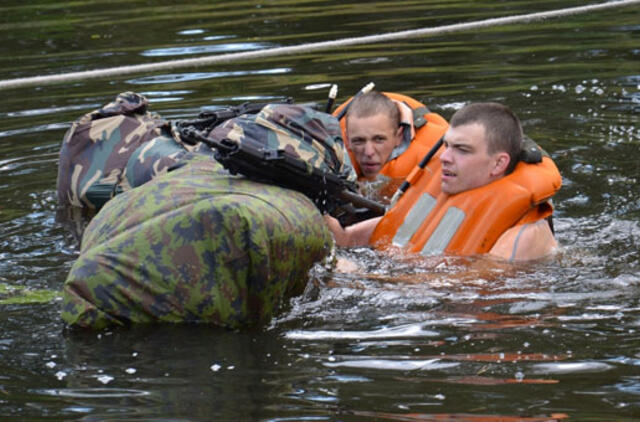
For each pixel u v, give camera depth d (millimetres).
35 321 7379
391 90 14305
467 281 7984
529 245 8484
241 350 6797
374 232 9023
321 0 20703
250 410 5887
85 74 10711
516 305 7465
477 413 5781
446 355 6613
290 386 6199
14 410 5969
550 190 8594
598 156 11523
